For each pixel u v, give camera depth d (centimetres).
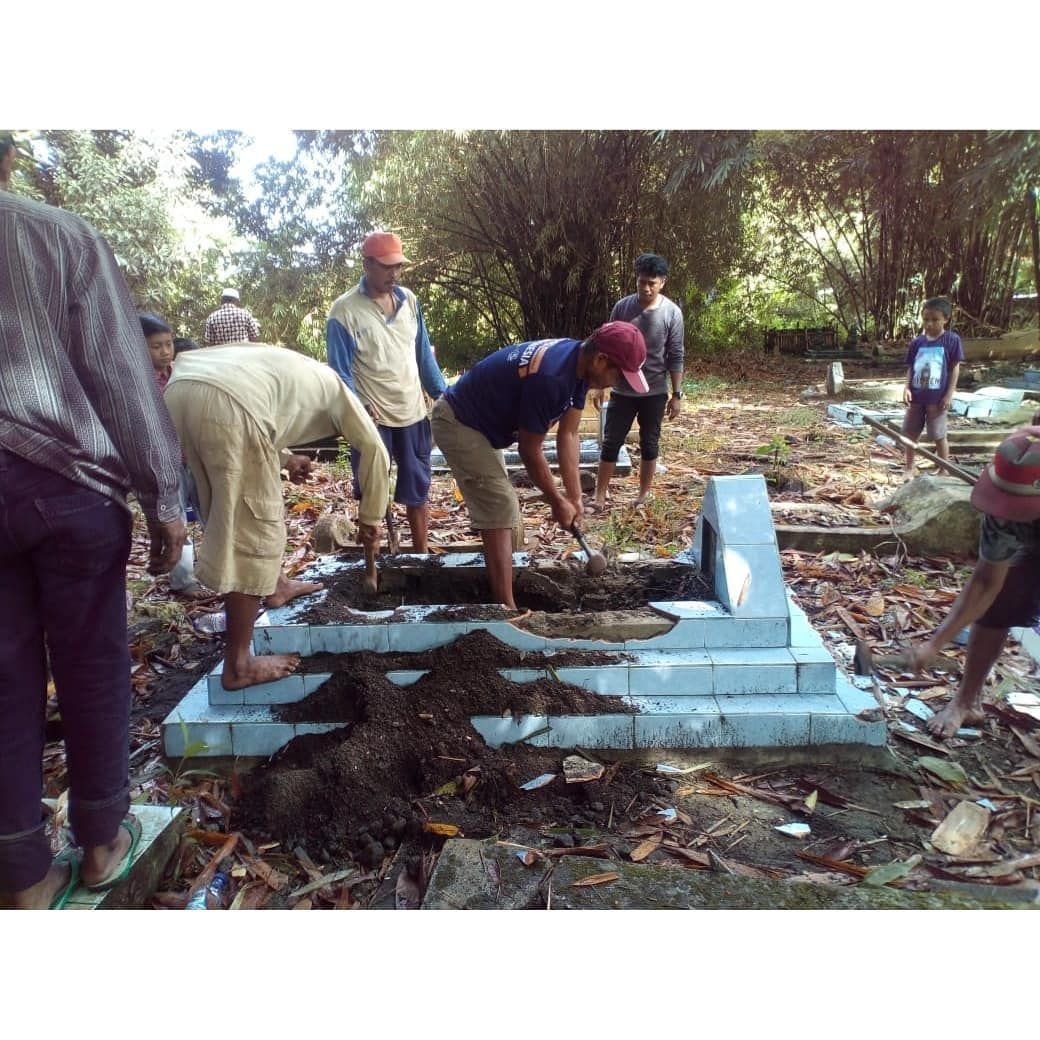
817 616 403
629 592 355
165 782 286
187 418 261
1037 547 264
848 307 1634
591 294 1330
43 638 193
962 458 704
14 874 189
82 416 181
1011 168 868
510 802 264
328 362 404
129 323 190
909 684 332
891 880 228
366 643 306
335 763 266
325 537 487
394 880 240
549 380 299
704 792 271
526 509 587
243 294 1395
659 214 1280
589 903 208
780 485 630
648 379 553
